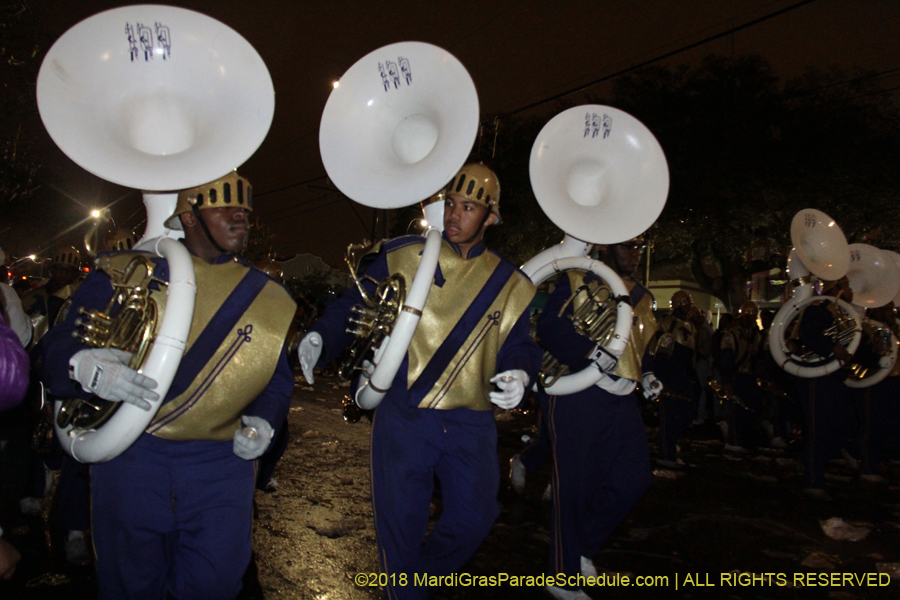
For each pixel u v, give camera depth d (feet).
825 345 19.42
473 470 9.48
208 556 7.38
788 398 26.18
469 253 10.03
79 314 7.00
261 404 7.84
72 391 6.83
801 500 19.56
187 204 7.67
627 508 12.14
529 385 9.64
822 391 19.90
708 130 59.47
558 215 11.35
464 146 8.76
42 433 11.99
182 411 7.35
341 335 9.33
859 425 22.82
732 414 27.63
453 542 9.31
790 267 21.68
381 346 9.17
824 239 21.61
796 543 15.57
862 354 22.50
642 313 13.26
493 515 9.55
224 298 7.69
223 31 7.41
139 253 7.44
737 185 59.41
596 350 11.46
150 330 7.01
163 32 7.25
